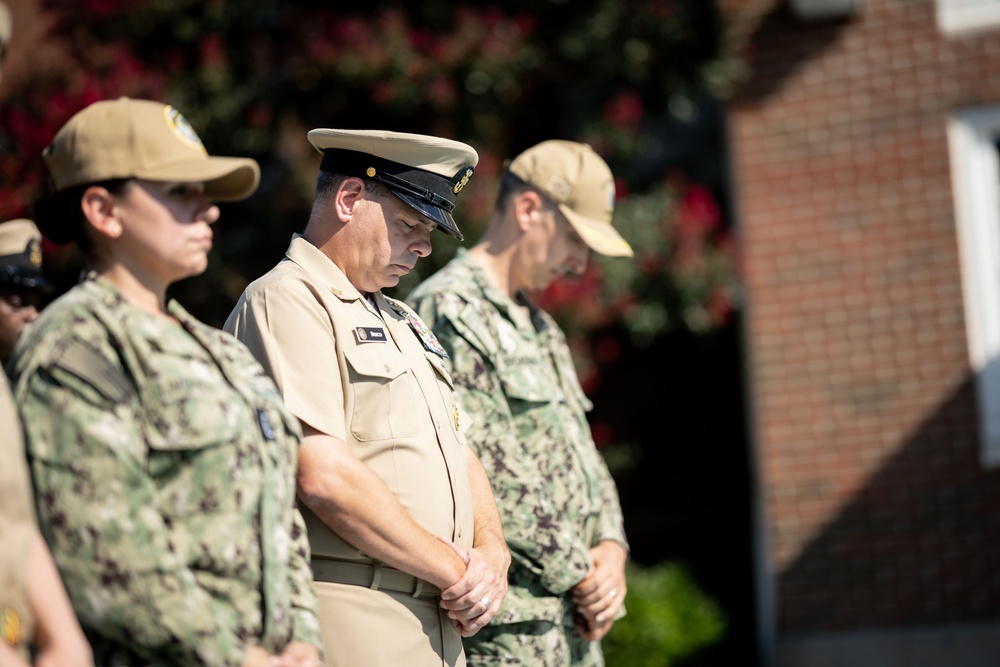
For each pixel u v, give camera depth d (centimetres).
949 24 1980
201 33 1877
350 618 749
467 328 962
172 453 584
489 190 1836
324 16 1911
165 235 608
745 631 2145
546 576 932
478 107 1920
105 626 551
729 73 2014
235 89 1864
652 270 1950
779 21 2027
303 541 656
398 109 1883
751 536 2236
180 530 584
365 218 805
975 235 1955
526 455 971
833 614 1934
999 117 1958
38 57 2089
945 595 1912
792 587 1948
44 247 1449
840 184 1992
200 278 1806
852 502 1947
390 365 786
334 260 813
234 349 659
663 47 2011
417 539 750
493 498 878
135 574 548
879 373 1958
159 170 602
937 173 1969
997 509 1908
